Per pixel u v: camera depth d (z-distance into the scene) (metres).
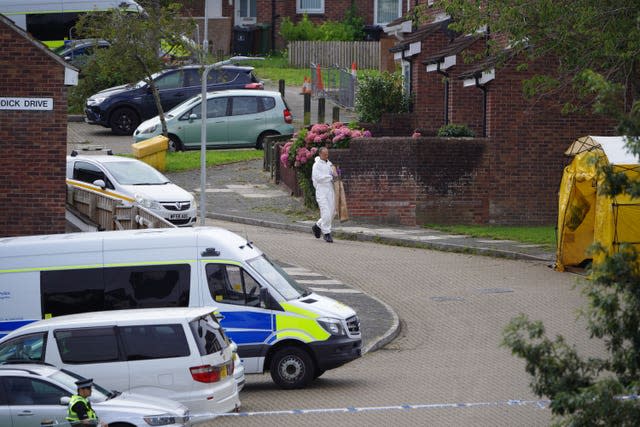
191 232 64.25
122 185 101.69
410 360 69.56
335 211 105.44
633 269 38.62
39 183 85.56
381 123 139.75
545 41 93.75
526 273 92.69
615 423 36.34
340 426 54.47
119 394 49.78
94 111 159.75
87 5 173.38
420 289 87.88
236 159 143.12
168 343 52.56
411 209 114.12
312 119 168.38
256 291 63.25
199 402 52.31
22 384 47.50
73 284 63.06
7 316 62.97
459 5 96.81
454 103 128.88
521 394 59.81
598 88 38.81
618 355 39.25
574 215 88.88
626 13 87.38
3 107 84.81
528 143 115.31
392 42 189.88
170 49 148.50
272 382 66.50
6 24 84.25
